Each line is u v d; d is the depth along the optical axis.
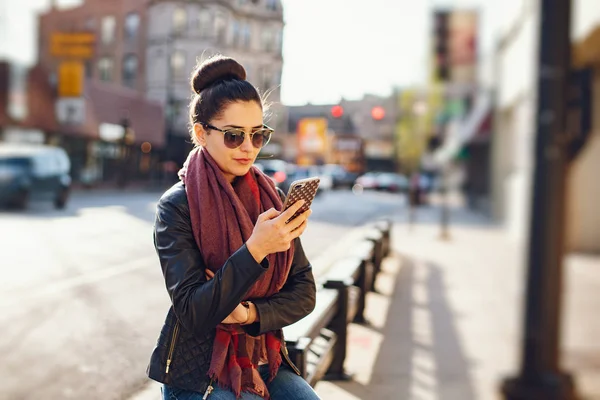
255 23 17.08
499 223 18.53
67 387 4.21
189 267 1.67
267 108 2.08
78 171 32.44
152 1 35.44
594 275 9.30
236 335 1.78
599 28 9.61
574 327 6.09
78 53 24.73
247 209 1.82
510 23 16.45
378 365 4.82
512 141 17.50
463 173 35.97
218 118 1.76
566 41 3.58
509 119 18.12
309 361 3.45
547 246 3.63
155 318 6.09
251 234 1.73
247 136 1.77
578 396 3.73
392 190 47.31
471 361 4.93
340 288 4.46
